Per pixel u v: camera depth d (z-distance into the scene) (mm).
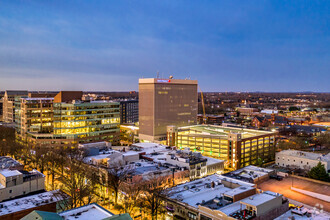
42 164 159500
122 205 112688
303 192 116188
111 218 66500
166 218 96125
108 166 128125
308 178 132500
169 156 141750
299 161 163500
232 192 89750
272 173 136500
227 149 188875
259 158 185625
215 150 197750
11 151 194000
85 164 135500
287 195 113938
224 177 121938
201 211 82375
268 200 79625
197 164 135625
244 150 188000
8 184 105625
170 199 94000
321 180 132250
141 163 142250
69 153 155375
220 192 101250
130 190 105375
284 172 142625
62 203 101688
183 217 88875
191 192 101250
